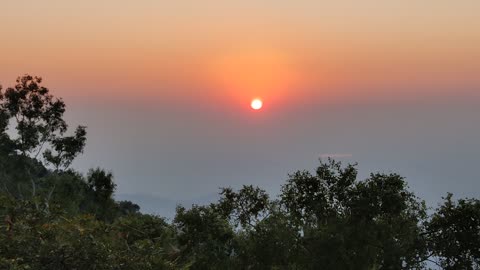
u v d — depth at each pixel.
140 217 21.50
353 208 33.53
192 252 24.88
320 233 31.92
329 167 35.91
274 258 29.12
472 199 36.03
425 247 36.28
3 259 10.96
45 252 11.89
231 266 27.23
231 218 33.88
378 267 32.38
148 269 13.59
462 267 35.00
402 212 34.97
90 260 12.29
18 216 13.82
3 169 59.16
